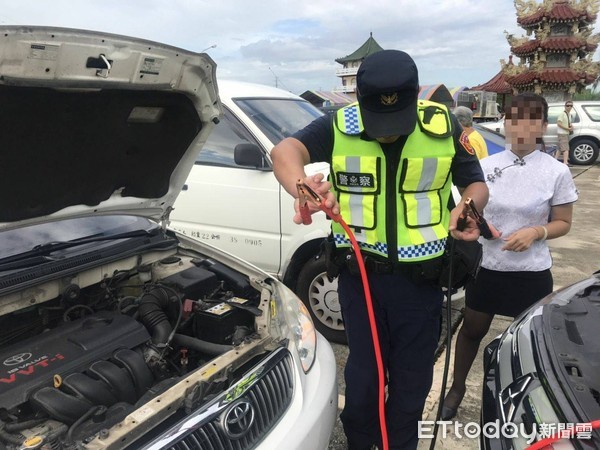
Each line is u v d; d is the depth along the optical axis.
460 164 2.12
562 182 2.55
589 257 6.29
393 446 2.38
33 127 1.88
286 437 1.81
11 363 1.79
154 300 2.31
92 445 1.52
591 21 23.00
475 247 2.08
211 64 2.16
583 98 33.88
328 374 2.16
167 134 2.37
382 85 1.77
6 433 1.57
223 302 2.38
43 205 2.23
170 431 1.58
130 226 2.69
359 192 2.07
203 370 1.88
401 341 2.19
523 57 24.81
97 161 2.24
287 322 2.23
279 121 4.17
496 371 2.14
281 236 3.84
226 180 4.00
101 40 1.75
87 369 1.82
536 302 2.48
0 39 1.51
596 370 1.76
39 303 2.11
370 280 2.13
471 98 17.53
